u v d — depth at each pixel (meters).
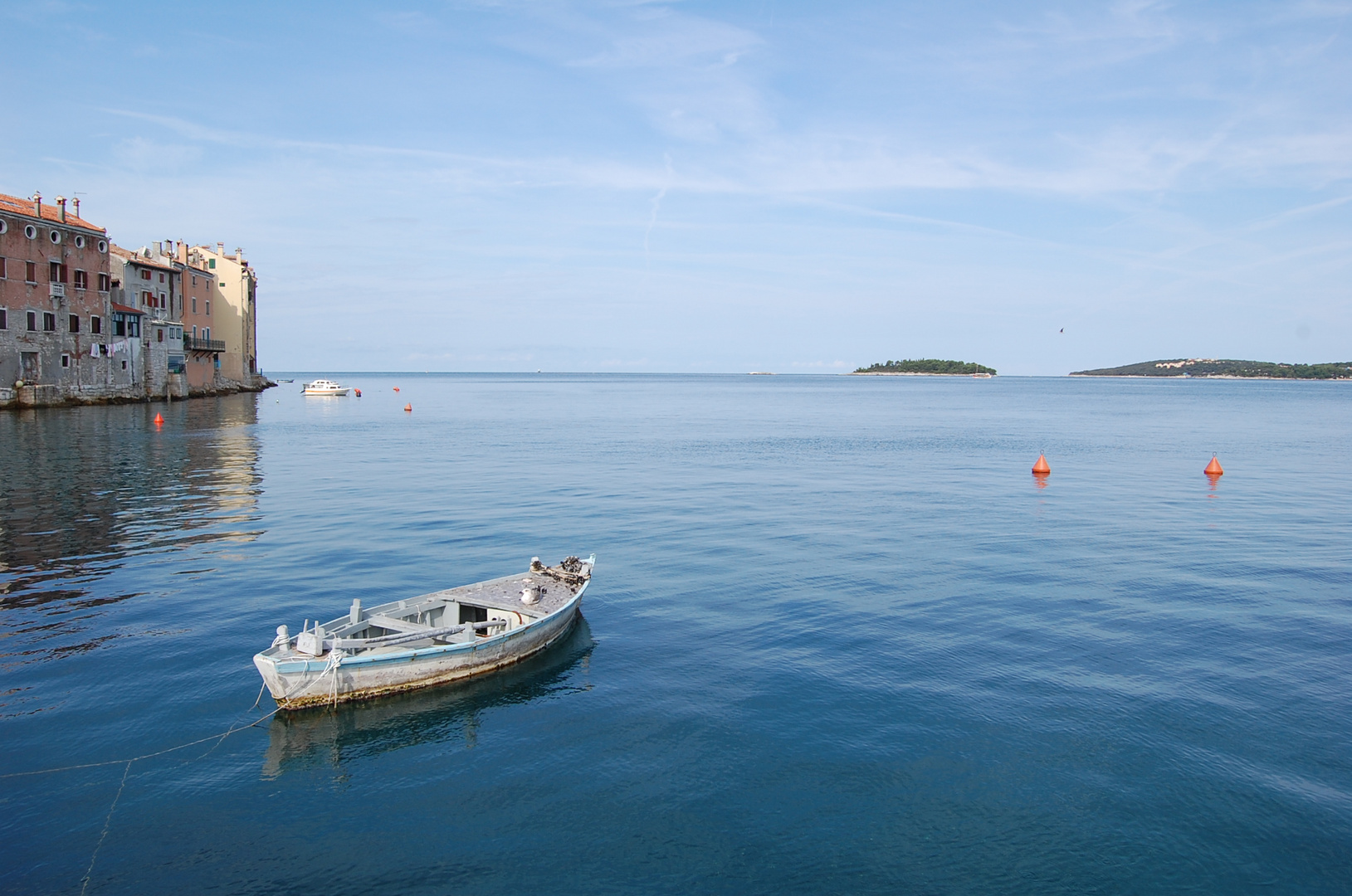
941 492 41.19
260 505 35.72
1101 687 17.11
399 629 17.83
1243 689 17.05
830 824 12.54
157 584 23.39
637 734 15.13
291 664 15.21
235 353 123.31
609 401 152.00
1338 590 23.83
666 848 11.98
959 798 13.20
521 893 11.07
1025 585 24.23
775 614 21.61
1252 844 12.13
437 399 154.38
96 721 15.28
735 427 85.12
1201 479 46.72
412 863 11.62
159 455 50.56
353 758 14.23
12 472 42.59
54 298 77.88
